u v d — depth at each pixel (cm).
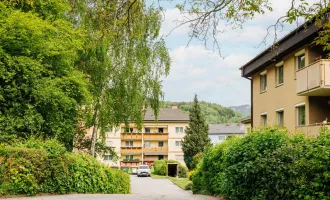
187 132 6681
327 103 2036
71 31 2280
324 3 762
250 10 762
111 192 1838
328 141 846
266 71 2659
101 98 2878
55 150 1549
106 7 858
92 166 1717
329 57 991
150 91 2956
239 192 1082
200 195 1669
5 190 1407
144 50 2858
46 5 2367
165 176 5538
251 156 1071
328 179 749
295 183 820
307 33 1850
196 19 789
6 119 1955
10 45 2038
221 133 9425
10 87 1980
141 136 7681
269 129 1141
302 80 1981
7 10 2095
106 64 2730
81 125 3331
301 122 2144
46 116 2128
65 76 2277
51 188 1524
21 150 1459
